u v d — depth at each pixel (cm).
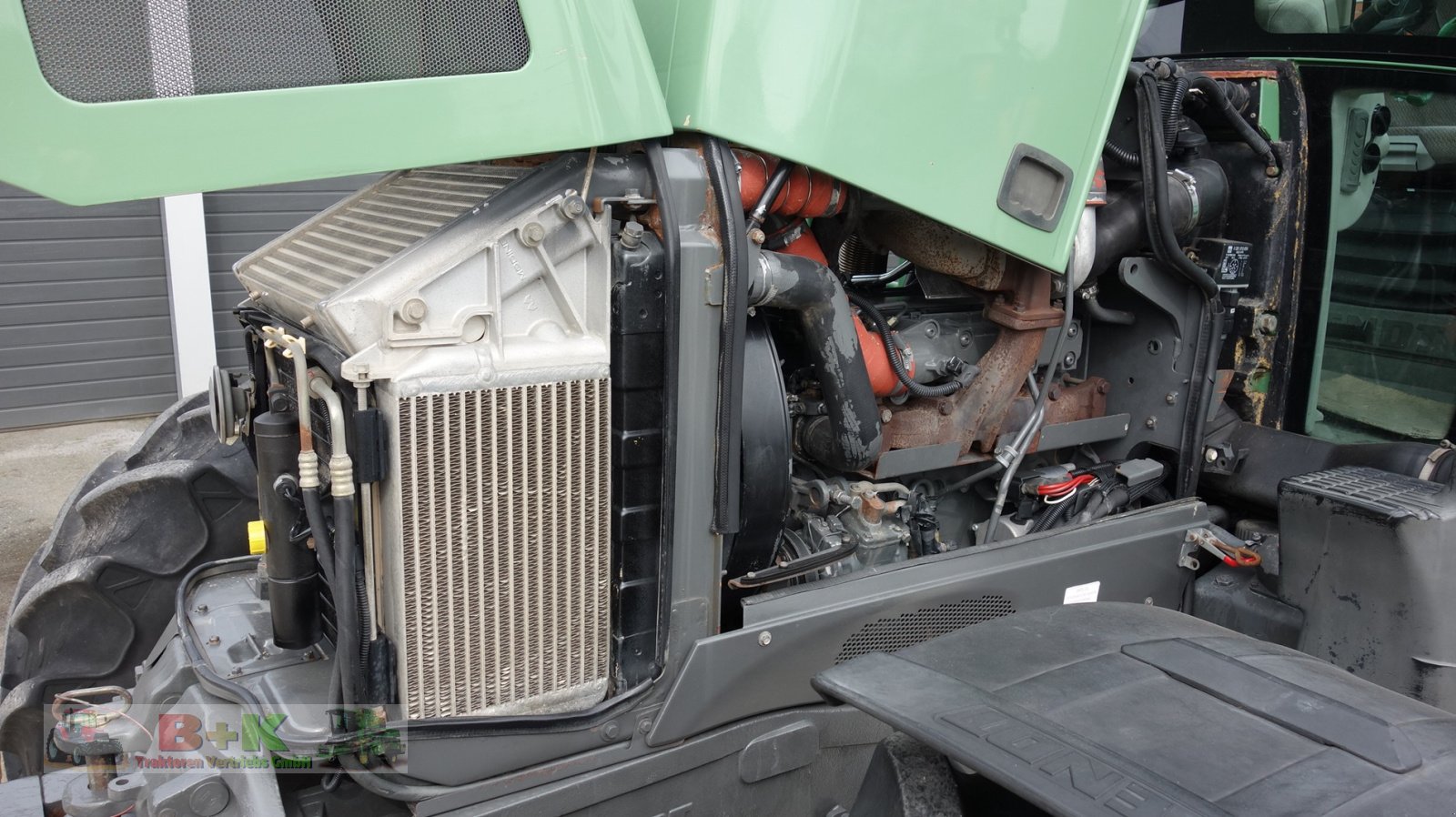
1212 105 227
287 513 156
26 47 110
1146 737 129
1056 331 220
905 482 208
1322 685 143
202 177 120
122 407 558
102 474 255
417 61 128
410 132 128
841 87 149
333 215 175
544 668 148
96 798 154
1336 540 198
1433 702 191
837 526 188
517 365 136
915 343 197
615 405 146
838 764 182
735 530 157
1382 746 127
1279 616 214
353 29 125
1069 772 120
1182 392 226
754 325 170
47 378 537
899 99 154
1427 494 196
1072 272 198
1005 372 199
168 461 225
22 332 526
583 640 150
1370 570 194
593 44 136
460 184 152
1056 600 201
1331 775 123
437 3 128
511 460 138
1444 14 214
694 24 144
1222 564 232
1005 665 145
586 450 144
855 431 176
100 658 217
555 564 145
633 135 139
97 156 115
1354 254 240
